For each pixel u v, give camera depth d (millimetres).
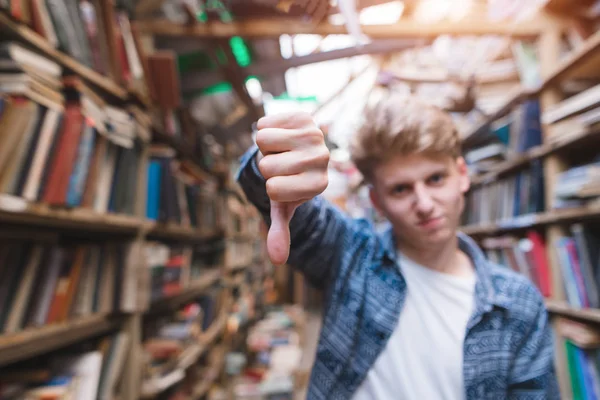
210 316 2438
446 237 661
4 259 821
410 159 643
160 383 1500
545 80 1672
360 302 675
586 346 1375
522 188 1901
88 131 996
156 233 1681
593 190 1291
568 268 1479
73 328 994
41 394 889
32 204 810
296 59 1817
